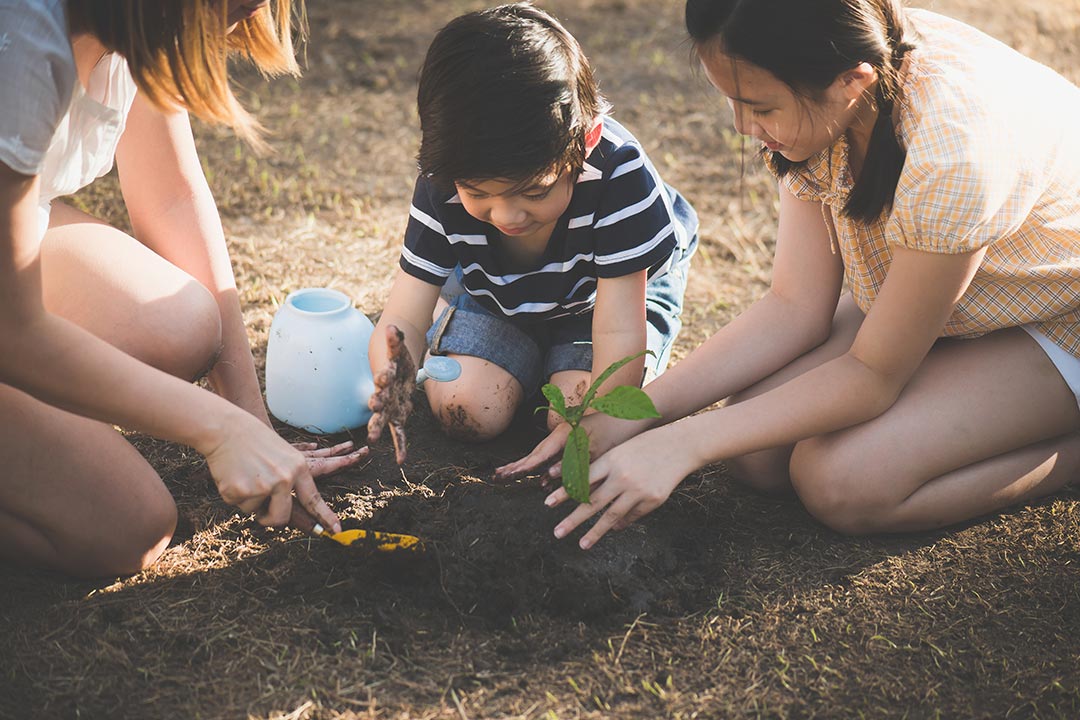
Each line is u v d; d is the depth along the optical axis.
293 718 1.80
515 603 2.05
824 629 2.05
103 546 2.03
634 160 2.24
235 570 2.13
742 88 1.92
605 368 2.29
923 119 1.98
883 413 2.25
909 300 2.03
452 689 1.87
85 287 2.20
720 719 1.84
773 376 2.46
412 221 2.35
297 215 3.66
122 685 1.85
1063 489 2.47
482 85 1.91
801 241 2.44
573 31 5.14
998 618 2.09
